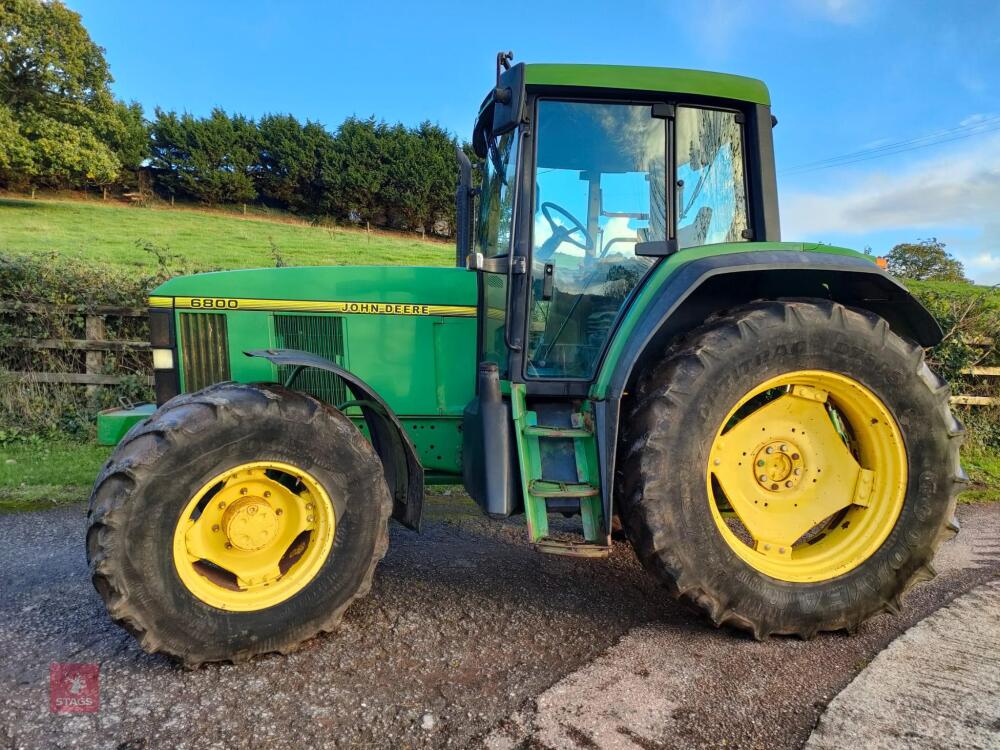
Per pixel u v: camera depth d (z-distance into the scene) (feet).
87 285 20.76
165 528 7.25
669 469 7.89
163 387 10.77
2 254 20.88
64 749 6.00
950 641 8.29
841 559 8.48
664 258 9.17
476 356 10.61
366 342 10.66
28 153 92.94
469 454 9.37
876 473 8.66
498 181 10.09
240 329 10.73
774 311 8.22
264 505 7.95
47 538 11.91
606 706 6.77
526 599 9.52
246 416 7.64
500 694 6.98
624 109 9.32
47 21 98.43
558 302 9.46
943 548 11.98
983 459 19.04
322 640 8.18
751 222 9.80
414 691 7.03
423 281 10.71
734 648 8.09
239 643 7.52
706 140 9.64
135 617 7.11
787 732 6.39
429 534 12.55
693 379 7.97
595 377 8.94
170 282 10.83
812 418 8.82
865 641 8.33
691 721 6.53
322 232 97.66
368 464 8.25
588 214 9.42
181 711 6.63
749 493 8.77
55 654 7.75
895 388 8.36
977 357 21.13
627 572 10.62
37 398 19.57
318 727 6.39
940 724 6.52
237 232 85.56
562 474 8.52
